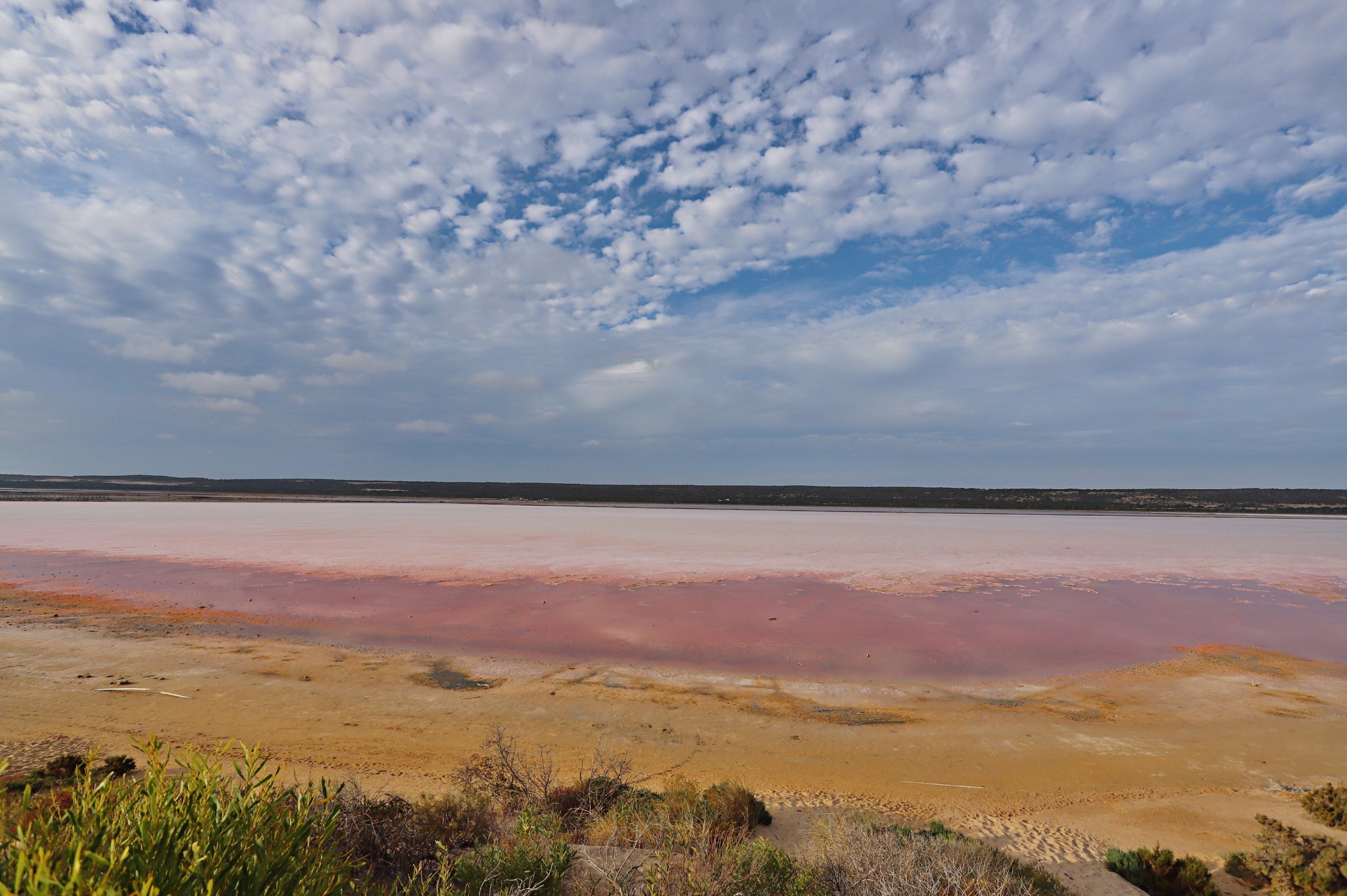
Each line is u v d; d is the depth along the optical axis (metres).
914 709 10.33
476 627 15.34
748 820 5.87
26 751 7.54
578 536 37.56
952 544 34.81
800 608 18.03
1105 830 6.45
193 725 8.70
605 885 3.75
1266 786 7.65
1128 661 13.34
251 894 1.76
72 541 30.16
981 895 4.23
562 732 9.01
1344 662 13.40
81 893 1.44
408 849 4.11
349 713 9.48
